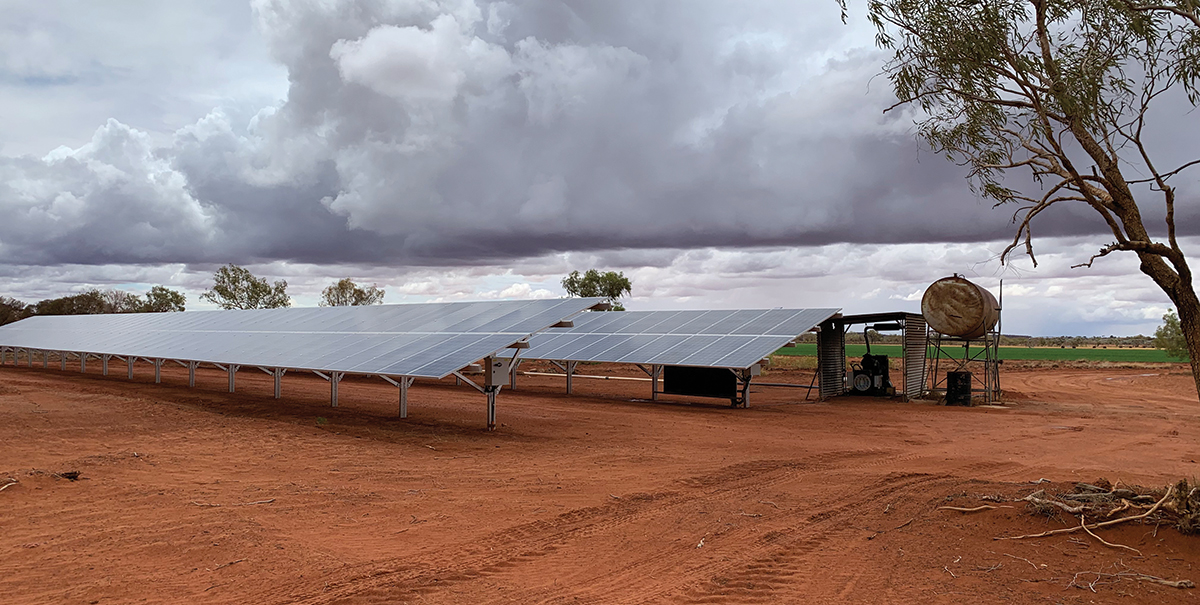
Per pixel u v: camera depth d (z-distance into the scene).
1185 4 6.50
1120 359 67.12
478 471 11.32
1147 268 7.05
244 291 72.69
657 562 6.87
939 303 24.88
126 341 31.86
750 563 6.80
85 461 11.43
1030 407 22.91
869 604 5.73
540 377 35.16
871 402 24.22
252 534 7.70
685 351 22.81
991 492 9.05
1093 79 6.68
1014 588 5.98
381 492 9.81
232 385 23.97
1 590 6.07
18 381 29.28
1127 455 13.13
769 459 12.36
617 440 14.60
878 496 9.42
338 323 24.75
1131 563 6.43
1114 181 6.96
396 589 6.10
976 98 7.46
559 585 6.24
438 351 16.58
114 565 6.72
